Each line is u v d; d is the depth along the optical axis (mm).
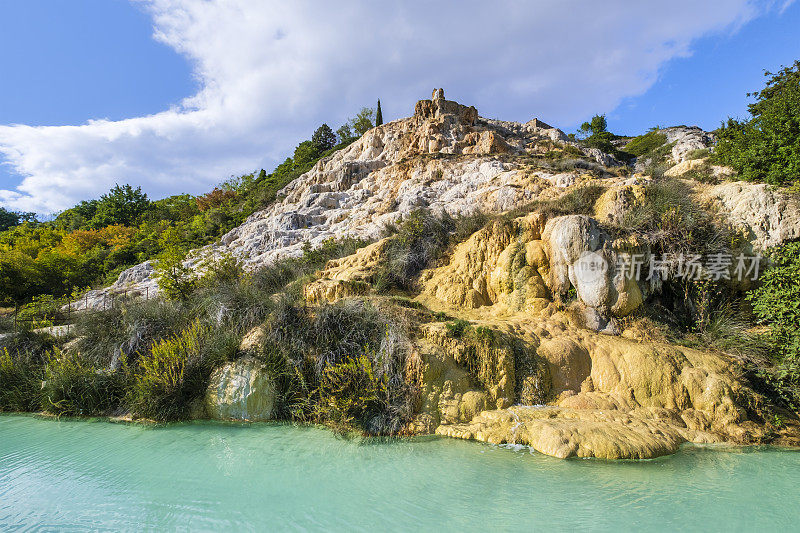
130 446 7414
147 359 9398
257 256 21875
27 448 7426
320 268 14711
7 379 10633
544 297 10547
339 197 27047
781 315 8852
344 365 8148
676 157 33781
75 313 16078
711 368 8516
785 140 11062
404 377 8320
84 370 10125
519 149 31219
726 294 10336
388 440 7441
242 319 10219
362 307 9641
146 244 35625
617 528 4750
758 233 10258
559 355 8820
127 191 58531
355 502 5363
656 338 9477
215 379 8859
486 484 5816
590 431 7051
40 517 5090
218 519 4996
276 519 4996
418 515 5055
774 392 8422
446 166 26156
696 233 10328
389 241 13539
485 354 8555
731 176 12414
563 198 12469
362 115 63625
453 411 7996
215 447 7273
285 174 49125
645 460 6598
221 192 49000
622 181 15367
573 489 5645
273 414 8555
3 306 25953
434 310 10734
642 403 8250
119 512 5176
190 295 13000
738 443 7352
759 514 5039
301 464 6535
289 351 9016
